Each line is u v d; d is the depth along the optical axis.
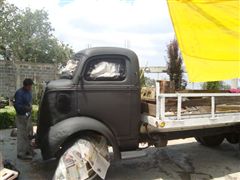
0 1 14.39
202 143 8.20
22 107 6.59
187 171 6.25
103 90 5.35
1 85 21.00
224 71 5.19
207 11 5.47
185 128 5.77
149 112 5.56
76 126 5.08
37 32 33.12
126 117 5.49
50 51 33.78
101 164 5.23
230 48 5.37
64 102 5.22
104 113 5.36
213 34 5.40
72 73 5.41
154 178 5.82
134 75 5.54
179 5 5.42
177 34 5.29
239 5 5.57
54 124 5.22
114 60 5.48
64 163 5.05
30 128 6.77
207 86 9.86
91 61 5.36
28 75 21.70
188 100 5.68
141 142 5.82
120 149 5.62
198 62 5.20
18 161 6.67
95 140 5.30
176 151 7.77
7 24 29.64
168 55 9.88
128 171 6.20
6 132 10.27
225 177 5.93
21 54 31.88
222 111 5.95
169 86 5.93
